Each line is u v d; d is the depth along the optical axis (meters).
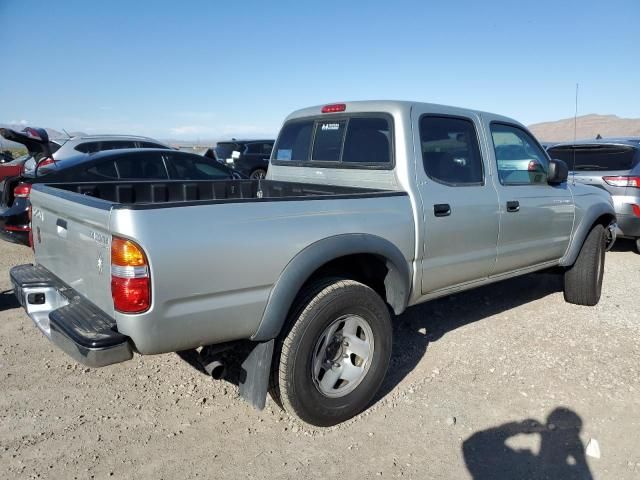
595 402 3.50
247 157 16.08
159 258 2.43
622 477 2.78
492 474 2.80
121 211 2.41
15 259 7.29
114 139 11.18
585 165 8.08
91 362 2.46
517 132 4.68
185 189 4.66
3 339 4.48
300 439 3.12
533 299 5.69
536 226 4.63
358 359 3.35
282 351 2.98
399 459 2.93
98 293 2.70
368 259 3.49
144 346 2.49
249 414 3.38
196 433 3.16
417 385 3.76
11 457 2.89
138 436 3.12
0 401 3.47
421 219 3.62
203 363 2.96
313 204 3.07
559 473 2.81
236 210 2.73
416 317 5.08
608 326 4.86
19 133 5.62
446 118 4.01
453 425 3.25
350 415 3.29
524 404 3.48
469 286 4.24
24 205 6.68
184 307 2.55
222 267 2.63
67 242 3.03
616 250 8.46
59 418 3.29
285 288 2.85
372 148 3.91
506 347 4.38
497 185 4.28
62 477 2.74
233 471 2.82
